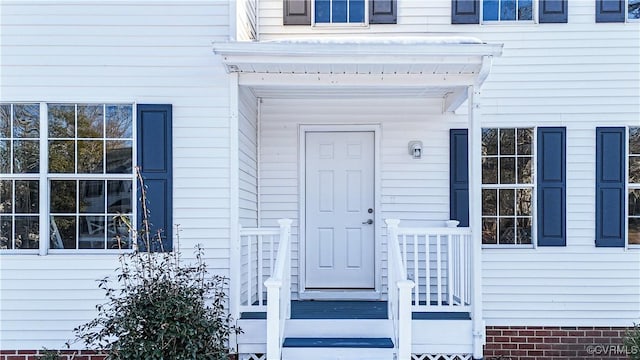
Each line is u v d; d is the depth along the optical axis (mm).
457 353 5664
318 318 5758
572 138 6945
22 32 5840
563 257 6875
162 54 5852
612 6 6938
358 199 7297
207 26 5863
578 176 6926
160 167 5785
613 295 6812
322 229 7332
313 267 7312
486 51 5297
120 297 5398
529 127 7008
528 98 6984
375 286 7199
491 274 6902
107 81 5844
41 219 5812
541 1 6977
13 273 5770
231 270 5691
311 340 5539
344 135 7289
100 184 5918
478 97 5754
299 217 7242
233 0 5852
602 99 6934
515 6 7102
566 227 6887
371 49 5305
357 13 7258
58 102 5859
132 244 5578
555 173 6906
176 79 5848
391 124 7195
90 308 5762
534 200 6953
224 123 5824
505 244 7016
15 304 5762
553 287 6859
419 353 5668
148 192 5777
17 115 5906
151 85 5848
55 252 5812
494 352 6855
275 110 7258
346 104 7230
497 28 7043
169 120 5805
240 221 5996
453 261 6801
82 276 5773
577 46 6969
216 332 5164
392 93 6730
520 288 6875
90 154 5906
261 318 5672
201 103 5840
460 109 7137
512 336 6852
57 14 5852
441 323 5656
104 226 5895
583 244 6871
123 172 5902
